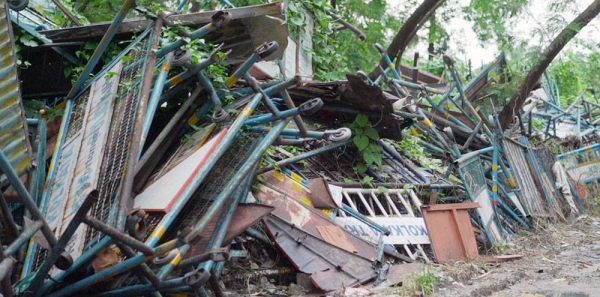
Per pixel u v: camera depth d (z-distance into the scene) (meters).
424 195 8.90
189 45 5.97
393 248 7.37
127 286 4.38
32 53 7.74
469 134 11.49
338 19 12.20
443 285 6.11
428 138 11.98
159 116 6.71
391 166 9.23
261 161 6.98
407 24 13.27
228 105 6.40
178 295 5.02
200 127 6.34
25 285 4.24
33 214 3.65
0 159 3.46
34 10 8.90
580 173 14.23
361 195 7.95
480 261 7.41
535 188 11.02
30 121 6.12
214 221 5.37
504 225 9.82
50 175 5.58
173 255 4.00
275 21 6.59
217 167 5.86
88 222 3.58
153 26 5.85
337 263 6.26
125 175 4.44
